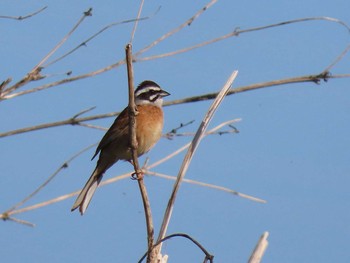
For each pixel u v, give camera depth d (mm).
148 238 9438
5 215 9617
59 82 9867
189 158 9766
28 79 9656
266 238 7863
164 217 9398
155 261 8961
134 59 10469
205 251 8117
